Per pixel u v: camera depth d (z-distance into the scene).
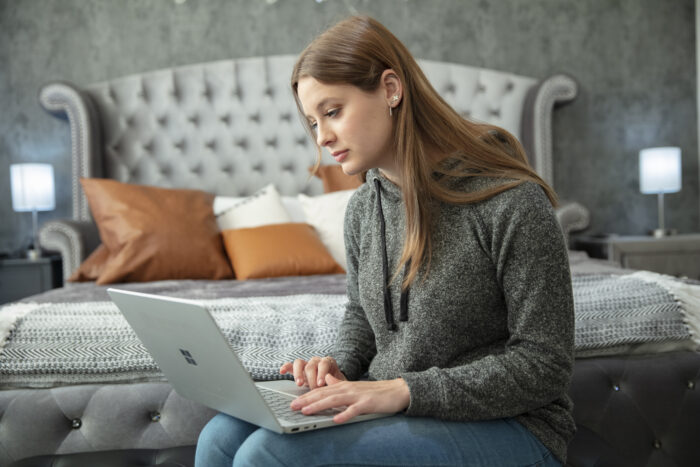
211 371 0.82
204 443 0.88
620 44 3.82
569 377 0.84
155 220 2.62
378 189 1.03
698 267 3.25
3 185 3.63
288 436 0.78
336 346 1.11
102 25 3.58
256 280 2.45
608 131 3.84
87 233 2.98
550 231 0.84
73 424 1.38
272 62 3.53
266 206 2.97
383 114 0.92
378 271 0.99
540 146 3.47
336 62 0.89
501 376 0.82
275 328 1.46
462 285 0.88
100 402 1.38
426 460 0.79
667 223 3.89
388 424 0.82
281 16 3.62
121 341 1.43
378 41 0.91
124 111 3.45
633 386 1.43
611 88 3.82
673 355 1.49
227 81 3.51
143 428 1.37
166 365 0.96
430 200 0.92
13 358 1.40
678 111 3.86
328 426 0.80
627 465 1.30
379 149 0.93
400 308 0.93
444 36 3.71
